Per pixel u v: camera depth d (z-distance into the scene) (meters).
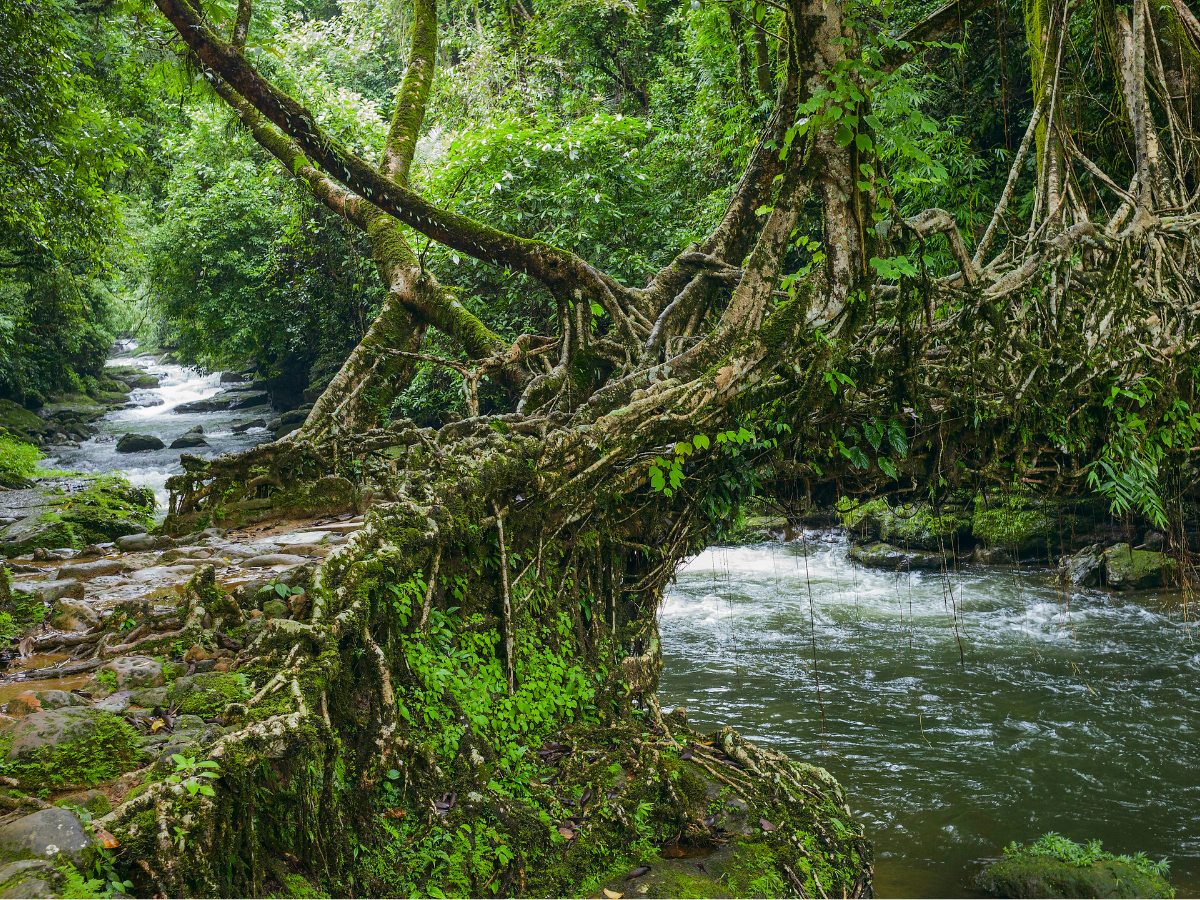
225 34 9.23
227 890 2.40
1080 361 6.14
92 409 30.45
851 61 5.08
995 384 5.94
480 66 16.97
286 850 2.68
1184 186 7.73
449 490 4.23
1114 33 8.32
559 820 3.85
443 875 3.18
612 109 19.11
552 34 17.70
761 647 10.46
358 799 3.12
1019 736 7.90
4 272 21.84
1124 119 8.59
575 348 6.90
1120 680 8.95
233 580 5.02
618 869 3.77
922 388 5.63
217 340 24.70
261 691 2.93
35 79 11.41
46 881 1.94
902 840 6.39
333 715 3.15
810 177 5.53
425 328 8.89
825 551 14.61
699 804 4.28
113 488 9.27
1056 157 7.25
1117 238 6.73
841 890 4.19
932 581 12.76
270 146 9.44
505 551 4.40
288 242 19.33
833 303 5.41
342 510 7.04
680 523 5.58
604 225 12.83
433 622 4.05
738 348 5.25
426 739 3.58
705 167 13.99
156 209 24.25
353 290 19.81
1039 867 5.68
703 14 12.17
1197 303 6.99
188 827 2.28
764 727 8.29
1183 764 7.27
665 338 6.45
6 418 24.50
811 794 4.73
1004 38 11.12
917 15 11.25
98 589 4.97
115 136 14.70
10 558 6.34
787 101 6.89
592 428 4.89
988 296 5.77
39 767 2.62
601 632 5.27
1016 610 11.20
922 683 9.17
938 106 11.79
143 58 11.13
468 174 13.15
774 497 6.02
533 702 4.39
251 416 28.95
